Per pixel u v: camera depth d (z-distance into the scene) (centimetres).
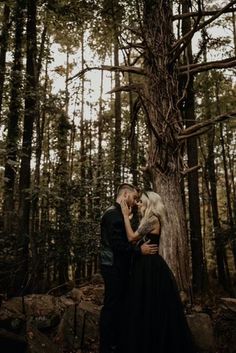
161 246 539
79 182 886
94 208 895
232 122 1603
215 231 1305
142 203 370
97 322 454
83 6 720
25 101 783
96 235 821
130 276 358
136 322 334
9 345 376
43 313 465
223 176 2136
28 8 824
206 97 1494
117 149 1208
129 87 619
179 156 576
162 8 616
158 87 593
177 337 333
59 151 1117
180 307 346
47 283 858
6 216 706
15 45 887
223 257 1681
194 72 607
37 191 655
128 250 350
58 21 823
